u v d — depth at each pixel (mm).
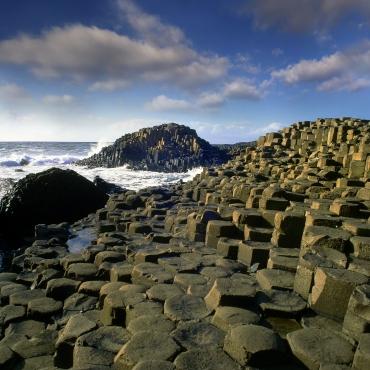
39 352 6395
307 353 4691
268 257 8742
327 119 31141
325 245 7078
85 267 9453
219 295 6066
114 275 8625
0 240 19500
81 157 69562
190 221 11469
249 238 9695
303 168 18609
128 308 6438
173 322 5863
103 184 29766
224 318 5547
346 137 22984
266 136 30750
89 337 5781
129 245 10773
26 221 20891
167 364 4625
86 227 15734
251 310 5988
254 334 4926
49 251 11766
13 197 21016
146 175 45000
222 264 8672
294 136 27688
